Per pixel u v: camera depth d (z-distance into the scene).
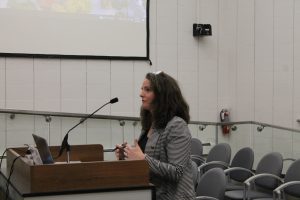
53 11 5.50
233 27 6.50
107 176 2.49
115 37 5.84
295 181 4.05
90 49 5.70
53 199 2.38
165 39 6.18
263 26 6.05
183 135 2.56
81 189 2.43
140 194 2.52
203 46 6.44
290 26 5.67
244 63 6.35
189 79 6.35
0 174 3.17
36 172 2.38
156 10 6.12
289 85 5.68
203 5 6.44
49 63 5.49
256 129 5.32
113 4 5.83
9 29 5.29
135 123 5.62
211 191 3.40
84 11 5.67
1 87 5.25
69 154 3.14
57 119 5.26
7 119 5.05
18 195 2.49
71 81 5.60
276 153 4.56
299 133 4.80
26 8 5.37
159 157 2.63
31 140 5.13
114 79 5.84
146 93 2.65
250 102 6.26
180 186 2.55
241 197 4.37
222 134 5.81
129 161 2.53
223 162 4.95
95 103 5.73
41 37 5.44
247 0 6.28
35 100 5.41
